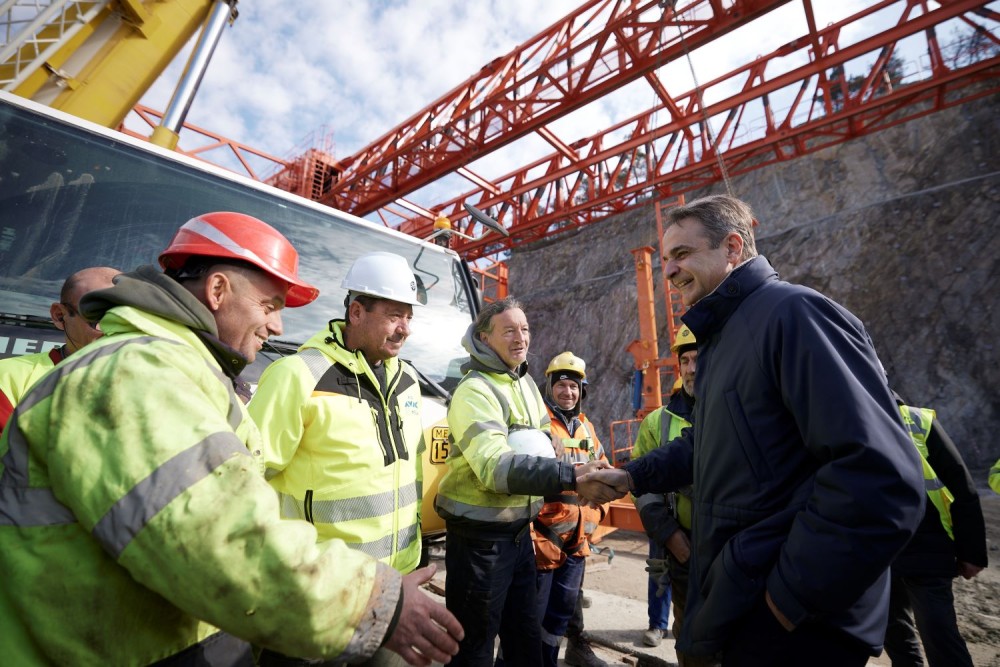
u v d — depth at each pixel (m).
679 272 1.61
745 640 1.23
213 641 0.93
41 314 2.01
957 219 21.00
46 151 2.26
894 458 1.05
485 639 1.90
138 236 2.39
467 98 15.80
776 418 1.28
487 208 20.92
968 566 2.43
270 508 0.76
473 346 2.16
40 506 0.75
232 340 1.04
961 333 19.14
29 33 3.55
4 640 0.74
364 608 0.79
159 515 0.68
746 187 28.50
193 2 4.54
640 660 3.15
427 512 2.34
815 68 12.95
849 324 1.25
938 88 13.49
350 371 1.65
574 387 3.07
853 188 24.70
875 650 1.16
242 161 18.58
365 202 18.52
